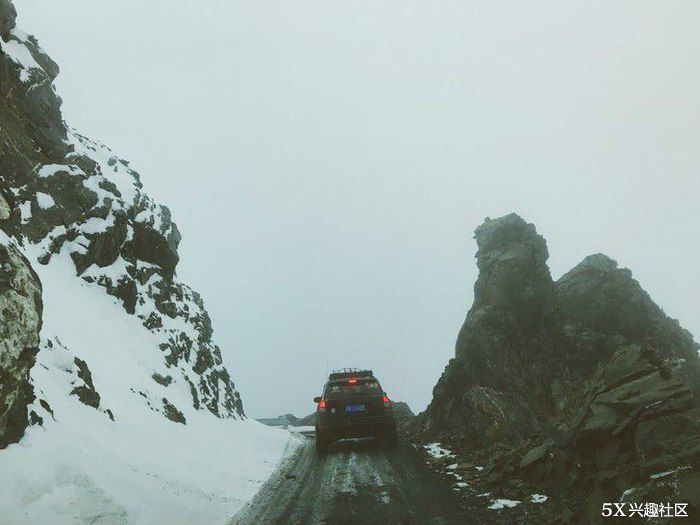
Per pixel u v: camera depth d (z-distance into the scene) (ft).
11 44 55.83
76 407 28.84
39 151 54.13
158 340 55.31
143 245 64.03
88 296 50.21
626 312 55.16
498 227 62.39
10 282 20.42
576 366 52.70
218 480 31.53
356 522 21.98
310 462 40.42
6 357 19.38
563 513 19.95
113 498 21.15
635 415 22.62
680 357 51.29
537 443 30.50
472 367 54.65
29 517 17.52
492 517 21.49
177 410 43.88
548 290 57.26
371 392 42.42
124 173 69.87
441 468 34.09
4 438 19.76
